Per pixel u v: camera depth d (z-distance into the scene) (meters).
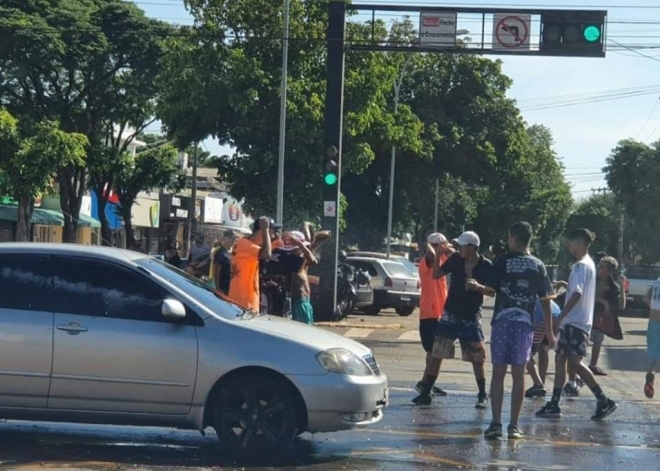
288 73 27.56
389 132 29.34
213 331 7.73
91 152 40.81
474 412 10.40
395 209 45.78
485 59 44.34
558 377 10.47
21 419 7.79
